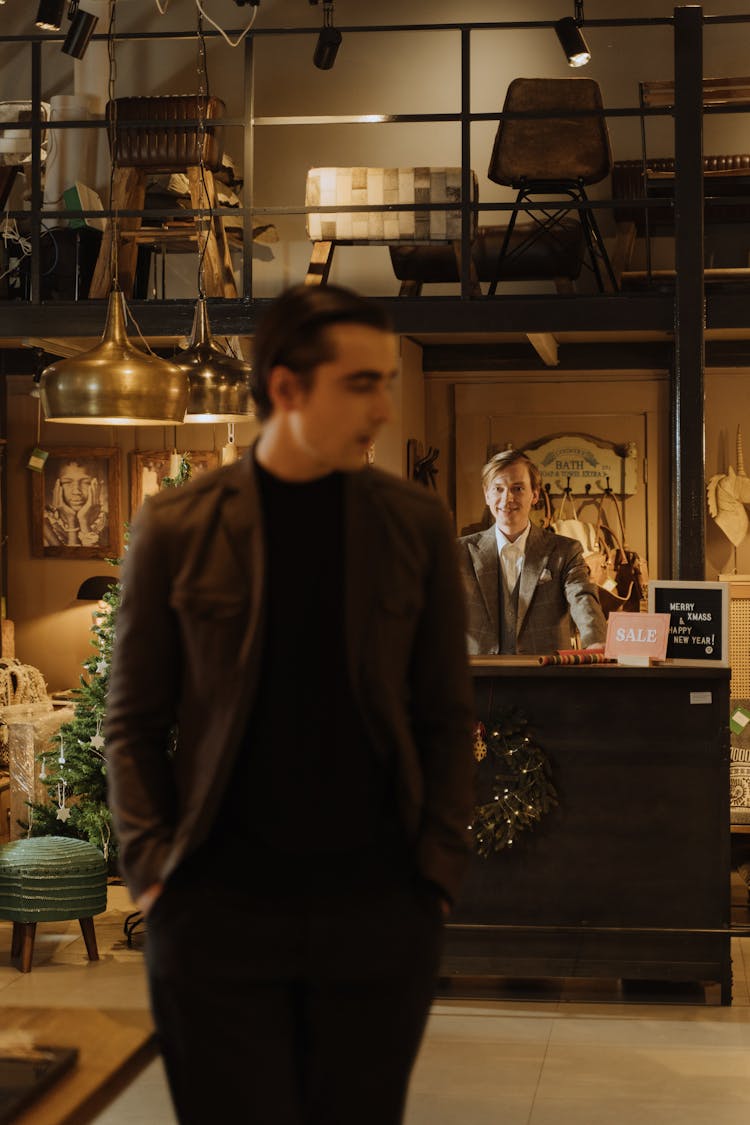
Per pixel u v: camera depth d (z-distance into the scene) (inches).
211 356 183.6
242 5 257.4
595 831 184.5
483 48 313.0
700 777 182.7
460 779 73.7
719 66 307.7
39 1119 62.6
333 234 262.4
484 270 281.1
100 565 320.8
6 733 261.9
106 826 217.5
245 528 70.7
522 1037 173.3
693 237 243.3
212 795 68.7
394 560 71.8
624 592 309.4
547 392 315.3
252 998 69.1
